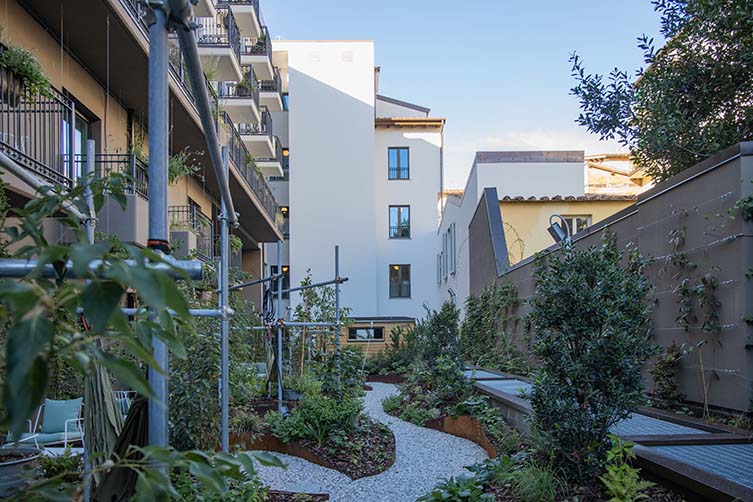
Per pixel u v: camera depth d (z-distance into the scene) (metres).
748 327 5.63
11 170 2.34
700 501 3.69
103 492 2.74
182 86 10.74
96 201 1.45
